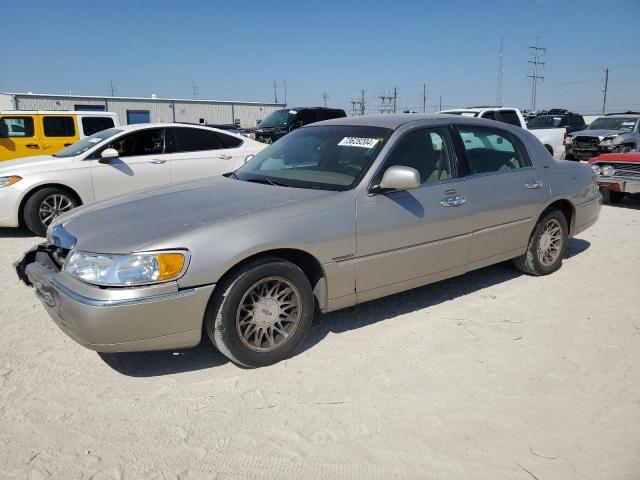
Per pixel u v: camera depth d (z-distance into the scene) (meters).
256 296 3.45
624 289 5.01
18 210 7.21
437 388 3.29
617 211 9.23
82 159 7.60
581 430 2.88
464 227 4.37
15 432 2.89
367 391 3.27
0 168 7.45
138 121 42.75
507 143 4.99
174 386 3.35
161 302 3.10
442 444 2.77
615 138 16.98
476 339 3.96
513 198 4.75
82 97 39.41
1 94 36.75
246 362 3.46
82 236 3.41
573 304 4.64
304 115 18.62
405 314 4.41
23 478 2.55
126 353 3.78
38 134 12.49
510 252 4.92
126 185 7.85
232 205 3.62
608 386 3.31
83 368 3.58
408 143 4.18
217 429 2.92
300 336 3.64
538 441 2.79
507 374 3.46
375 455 2.69
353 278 3.80
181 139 8.41
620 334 4.04
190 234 3.21
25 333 4.11
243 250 3.27
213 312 3.31
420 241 4.09
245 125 49.75
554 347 3.83
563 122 19.36
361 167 3.97
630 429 2.88
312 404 3.14
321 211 3.62
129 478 2.55
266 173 4.39
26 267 3.68
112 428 2.93
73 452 2.73
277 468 2.61
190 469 2.61
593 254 6.26
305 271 3.79
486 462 2.63
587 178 5.57
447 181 4.34
